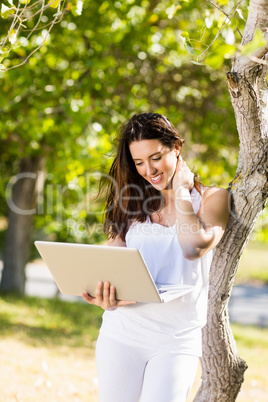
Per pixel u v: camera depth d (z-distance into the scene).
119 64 10.72
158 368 3.42
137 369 3.52
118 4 9.35
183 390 3.38
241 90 3.74
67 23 9.35
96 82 9.92
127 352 3.51
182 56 11.16
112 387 3.51
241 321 16.44
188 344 3.47
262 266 31.47
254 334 13.71
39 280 21.98
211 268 4.07
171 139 3.58
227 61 10.52
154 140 3.53
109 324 3.61
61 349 9.67
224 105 11.23
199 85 11.60
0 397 6.25
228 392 4.16
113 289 3.39
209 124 11.60
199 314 3.55
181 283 3.54
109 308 3.55
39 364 8.20
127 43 10.23
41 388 6.83
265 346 12.01
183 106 11.66
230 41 3.09
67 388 6.96
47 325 11.86
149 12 9.99
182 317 3.47
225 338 4.13
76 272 3.50
